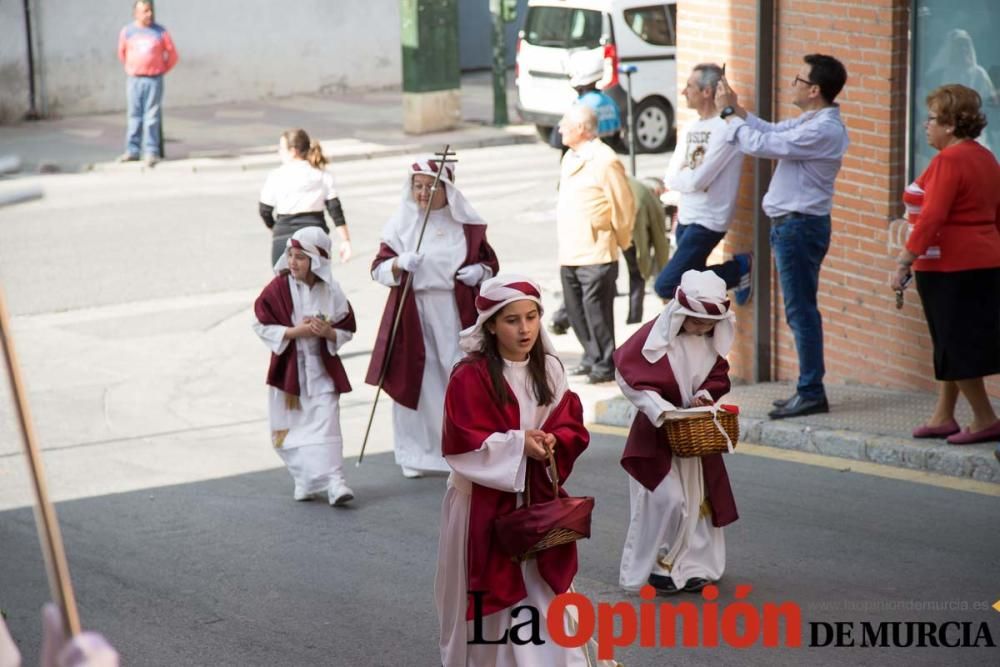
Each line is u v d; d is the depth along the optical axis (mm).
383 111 75062
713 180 28609
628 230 30781
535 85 64875
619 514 22906
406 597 19703
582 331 31547
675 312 18281
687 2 30781
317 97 79500
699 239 28906
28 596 20297
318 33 79438
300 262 24125
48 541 8875
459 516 15641
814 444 25391
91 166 60906
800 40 28547
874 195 27797
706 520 19000
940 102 22969
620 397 29562
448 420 15281
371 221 50750
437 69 68562
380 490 25266
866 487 23172
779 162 26141
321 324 24047
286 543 22250
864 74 27531
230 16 76562
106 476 26594
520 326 15203
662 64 63094
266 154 63719
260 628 18703
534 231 48719
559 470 15695
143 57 60531
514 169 60625
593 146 30703
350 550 21812
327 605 19484
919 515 21688
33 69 71625
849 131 28062
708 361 18641
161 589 20281
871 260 28000
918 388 27562
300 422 24469
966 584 18906
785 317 29562
